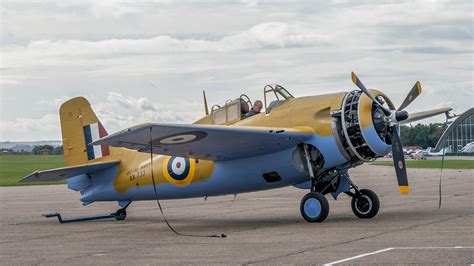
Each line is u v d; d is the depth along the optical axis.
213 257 11.19
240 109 17.89
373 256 10.54
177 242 13.55
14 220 20.41
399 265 9.70
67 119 21.22
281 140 16.03
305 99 16.88
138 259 11.32
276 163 16.80
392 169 63.56
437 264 9.66
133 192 19.58
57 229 17.47
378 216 17.28
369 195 16.89
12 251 13.06
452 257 10.20
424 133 122.44
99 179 20.34
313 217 16.33
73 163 21.08
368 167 72.19
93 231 16.70
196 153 16.83
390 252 10.87
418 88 16.33
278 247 12.05
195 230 15.91
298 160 16.59
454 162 80.44
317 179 16.75
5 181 55.88
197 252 11.87
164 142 15.65
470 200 22.33
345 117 16.11
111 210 23.86
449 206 19.91
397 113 16.11
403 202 22.08
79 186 20.75
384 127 16.28
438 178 40.31
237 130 15.15
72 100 21.16
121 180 19.77
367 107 16.02
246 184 17.52
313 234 13.80
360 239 12.66
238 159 17.36
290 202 24.80
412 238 12.52
